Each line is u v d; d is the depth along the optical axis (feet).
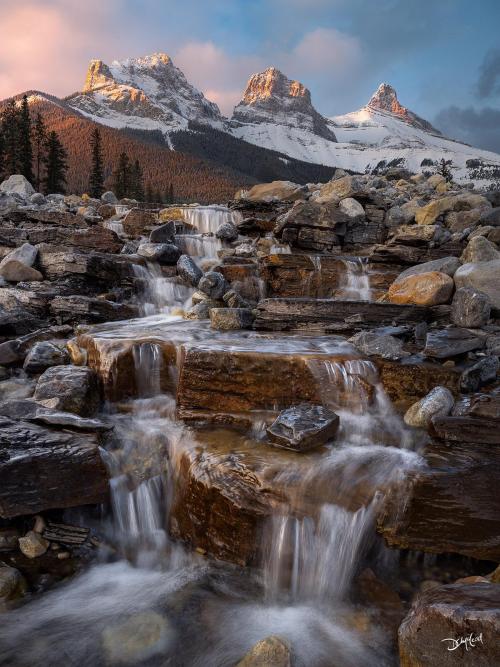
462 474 18.20
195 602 16.63
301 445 20.48
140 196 285.84
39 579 17.26
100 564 18.57
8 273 40.22
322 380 24.82
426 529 17.54
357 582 17.39
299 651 14.35
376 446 21.43
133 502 20.85
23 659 14.19
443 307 35.42
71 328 33.88
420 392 25.41
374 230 55.98
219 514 18.43
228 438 22.25
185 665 14.07
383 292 43.52
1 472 18.07
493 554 17.17
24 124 217.77
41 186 235.40
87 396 24.95
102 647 14.64
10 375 28.71
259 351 25.86
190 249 54.44
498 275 35.06
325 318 34.65
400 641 13.25
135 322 37.04
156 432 23.26
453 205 58.13
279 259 43.65
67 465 19.34
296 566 17.44
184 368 24.79
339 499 17.92
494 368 25.84
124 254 46.93
